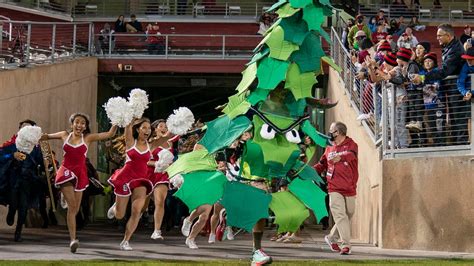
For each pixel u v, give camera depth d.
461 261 12.70
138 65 31.17
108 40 31.91
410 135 16.14
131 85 32.22
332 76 26.86
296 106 10.86
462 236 15.03
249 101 10.71
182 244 16.92
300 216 10.55
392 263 12.34
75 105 28.52
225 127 10.67
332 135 14.92
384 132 16.48
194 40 36.59
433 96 15.61
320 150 28.91
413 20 36.59
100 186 21.67
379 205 16.58
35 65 24.94
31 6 39.06
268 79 10.59
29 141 13.13
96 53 31.11
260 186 10.94
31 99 24.45
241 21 39.19
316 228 24.86
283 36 10.68
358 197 20.03
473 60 14.83
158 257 13.34
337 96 25.41
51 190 17.86
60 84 26.98
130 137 14.55
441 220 15.30
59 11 40.16
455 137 15.48
